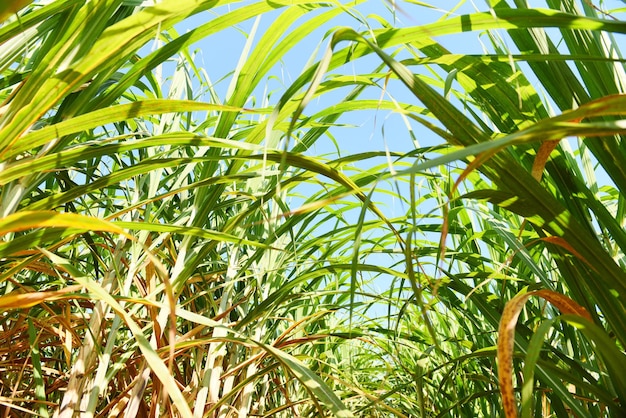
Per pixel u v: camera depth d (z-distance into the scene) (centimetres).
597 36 74
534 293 50
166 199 119
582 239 57
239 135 111
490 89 76
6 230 40
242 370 151
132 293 150
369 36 68
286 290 118
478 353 88
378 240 146
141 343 50
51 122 73
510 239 88
